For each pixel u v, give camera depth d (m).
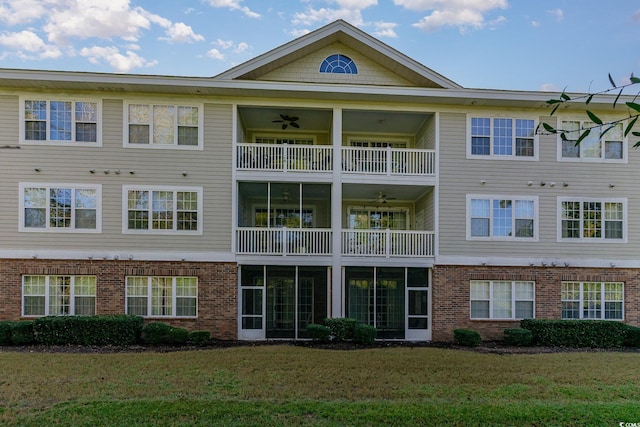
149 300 15.81
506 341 15.29
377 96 16.20
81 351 12.93
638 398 8.73
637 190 17.03
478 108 16.86
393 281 16.89
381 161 17.00
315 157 16.69
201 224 16.00
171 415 7.47
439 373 10.41
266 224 19.28
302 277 16.70
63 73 15.00
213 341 15.30
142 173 15.92
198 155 16.12
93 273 15.58
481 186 16.73
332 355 12.45
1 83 15.24
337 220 16.45
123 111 15.91
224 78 15.64
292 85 15.74
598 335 15.10
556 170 16.92
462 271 16.52
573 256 16.75
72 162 15.71
